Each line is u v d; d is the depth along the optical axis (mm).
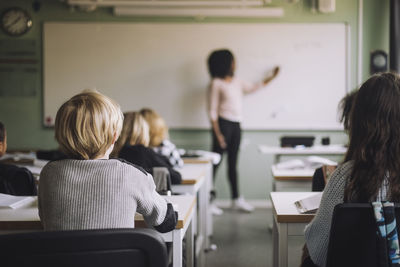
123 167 1423
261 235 4062
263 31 5203
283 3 5180
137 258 1037
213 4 5145
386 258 1237
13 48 5336
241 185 5367
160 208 1486
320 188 2229
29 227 1667
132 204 1409
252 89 5168
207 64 5195
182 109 5324
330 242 1302
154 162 2531
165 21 5262
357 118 1371
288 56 5215
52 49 5320
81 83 5340
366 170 1338
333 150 3932
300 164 3094
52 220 1376
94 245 1009
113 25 5285
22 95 5375
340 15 5180
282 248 1770
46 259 993
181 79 5297
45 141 5406
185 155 3895
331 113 5223
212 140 5055
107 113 1432
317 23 5180
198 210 3758
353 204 1270
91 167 1394
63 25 5293
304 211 1771
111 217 1370
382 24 5160
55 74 5340
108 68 5324
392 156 1328
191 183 2691
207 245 3564
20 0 5293
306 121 5250
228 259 3393
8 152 4695
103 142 1428
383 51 5156
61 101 5352
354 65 5195
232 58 4918
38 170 2930
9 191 2369
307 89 5223
